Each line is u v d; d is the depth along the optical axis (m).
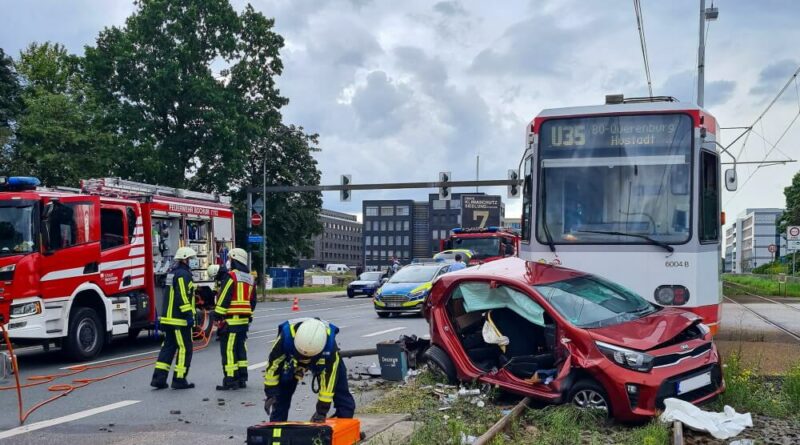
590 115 9.89
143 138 34.19
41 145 27.39
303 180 46.31
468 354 8.87
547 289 8.08
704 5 23.48
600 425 6.95
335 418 6.17
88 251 12.44
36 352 13.78
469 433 6.51
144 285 13.92
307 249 47.84
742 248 125.06
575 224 9.76
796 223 77.94
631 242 9.46
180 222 15.27
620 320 7.75
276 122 39.25
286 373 5.83
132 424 7.61
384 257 155.62
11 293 11.20
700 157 9.46
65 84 34.66
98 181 13.81
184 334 9.68
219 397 9.08
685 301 9.23
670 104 9.66
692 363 7.20
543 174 9.97
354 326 18.38
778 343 13.01
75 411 8.28
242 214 43.97
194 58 35.62
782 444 6.35
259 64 39.06
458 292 8.94
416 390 8.69
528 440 6.51
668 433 6.46
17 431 7.31
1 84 31.33
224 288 9.59
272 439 5.52
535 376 7.75
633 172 9.64
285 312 25.89
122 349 14.37
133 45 35.09
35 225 11.60
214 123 35.09
